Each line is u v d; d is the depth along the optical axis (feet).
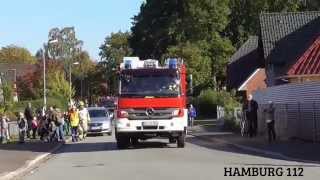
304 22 199.82
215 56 255.09
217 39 254.47
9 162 74.43
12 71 326.24
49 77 294.66
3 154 86.94
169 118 87.51
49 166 70.54
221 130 140.46
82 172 61.62
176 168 61.77
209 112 225.56
